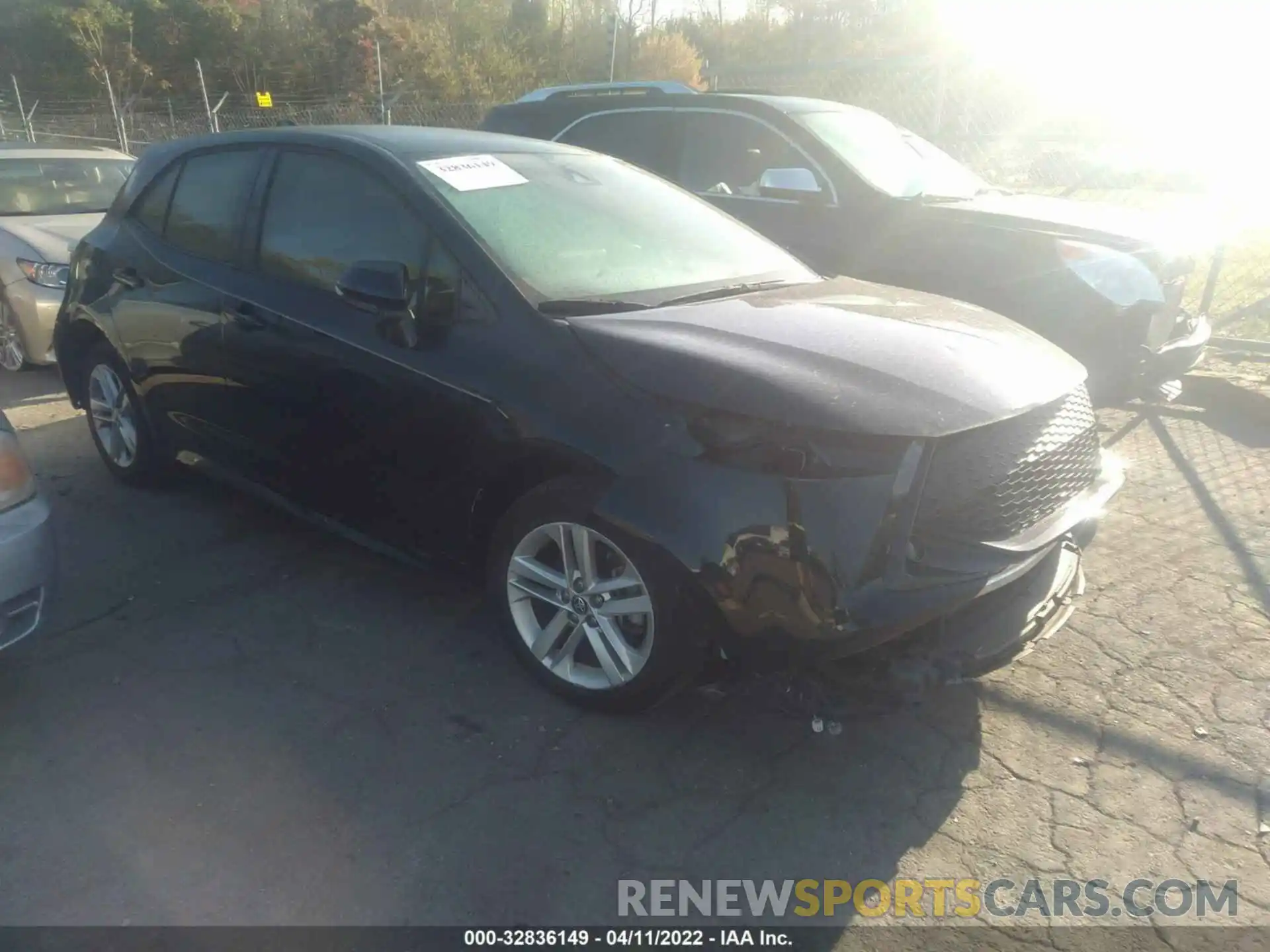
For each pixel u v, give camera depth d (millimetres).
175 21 33531
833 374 2818
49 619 3137
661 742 3111
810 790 2924
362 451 3625
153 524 4641
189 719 3182
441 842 2686
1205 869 2648
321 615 3836
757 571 2670
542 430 3031
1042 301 5309
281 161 4082
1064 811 2857
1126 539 4664
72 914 2416
